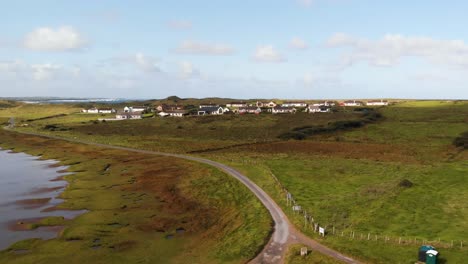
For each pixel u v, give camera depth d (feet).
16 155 426.51
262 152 369.50
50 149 453.58
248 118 645.92
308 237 145.38
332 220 164.45
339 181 242.58
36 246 156.25
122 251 152.66
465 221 160.45
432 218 164.96
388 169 277.44
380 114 650.84
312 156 343.87
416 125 504.02
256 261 127.65
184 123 620.08
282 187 222.69
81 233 171.12
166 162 336.29
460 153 343.05
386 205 183.42
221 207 207.41
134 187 262.88
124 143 459.73
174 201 226.58
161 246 158.30
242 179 250.37
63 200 230.07
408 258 121.80
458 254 124.88
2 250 152.25
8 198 234.99
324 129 498.28
